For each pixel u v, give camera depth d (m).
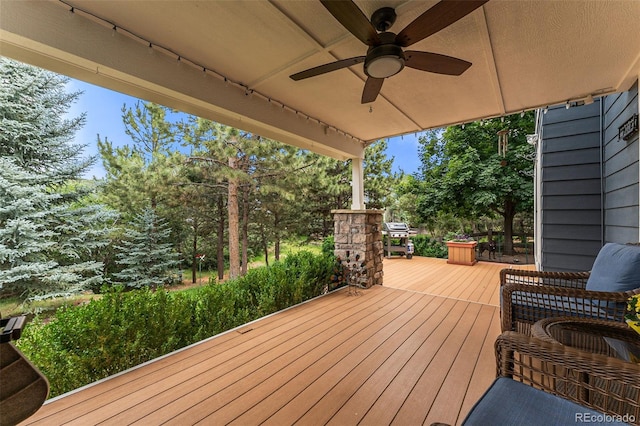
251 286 3.35
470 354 2.29
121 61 1.91
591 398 1.11
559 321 1.53
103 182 7.02
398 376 1.97
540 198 4.37
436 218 9.28
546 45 2.08
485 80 2.61
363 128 3.99
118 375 1.98
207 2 1.65
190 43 2.05
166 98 2.42
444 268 6.34
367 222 4.46
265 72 2.46
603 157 3.50
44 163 6.19
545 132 3.99
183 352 2.32
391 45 1.63
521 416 0.93
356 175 4.64
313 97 2.97
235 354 2.29
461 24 1.85
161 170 6.53
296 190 7.67
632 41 2.00
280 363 2.15
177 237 8.88
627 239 2.74
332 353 2.31
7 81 5.55
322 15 1.78
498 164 7.50
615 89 2.77
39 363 1.77
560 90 2.82
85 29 1.76
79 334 1.92
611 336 1.47
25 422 1.53
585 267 3.63
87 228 6.56
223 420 1.55
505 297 1.99
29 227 5.38
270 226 9.06
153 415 1.59
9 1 1.51
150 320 2.25
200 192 7.90
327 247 6.98
